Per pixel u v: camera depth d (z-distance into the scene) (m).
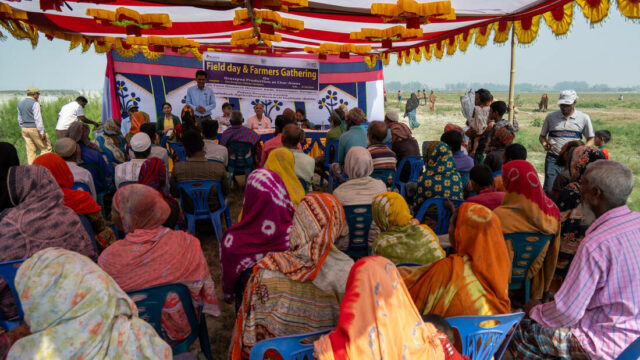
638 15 3.21
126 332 1.42
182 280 2.18
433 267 2.15
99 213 3.17
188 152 4.25
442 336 1.58
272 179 2.45
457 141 4.76
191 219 4.34
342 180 5.53
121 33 7.38
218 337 3.06
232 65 10.73
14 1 4.96
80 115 9.56
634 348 1.75
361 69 11.85
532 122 24.89
